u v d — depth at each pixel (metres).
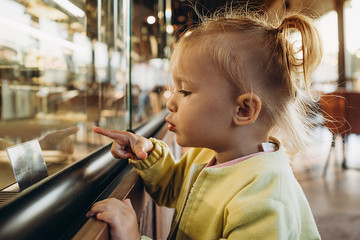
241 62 0.54
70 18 1.03
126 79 0.94
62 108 0.99
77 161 0.52
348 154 3.59
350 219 1.88
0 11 0.91
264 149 0.57
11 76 1.17
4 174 0.41
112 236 0.40
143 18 2.59
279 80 0.58
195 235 0.55
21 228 0.29
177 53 0.58
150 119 1.35
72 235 0.36
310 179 2.70
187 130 0.56
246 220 0.46
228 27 0.57
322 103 2.53
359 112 2.86
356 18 5.54
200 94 0.54
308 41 0.57
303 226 0.54
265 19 0.72
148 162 0.66
